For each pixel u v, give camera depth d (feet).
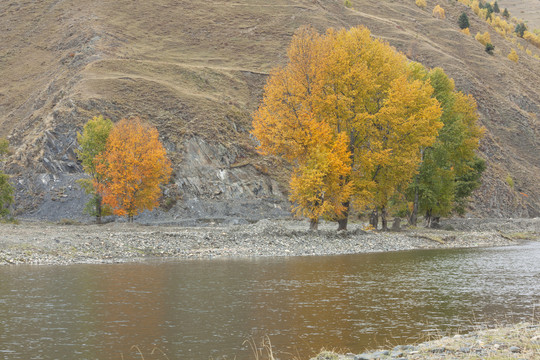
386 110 151.33
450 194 212.64
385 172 162.09
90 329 56.24
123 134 194.70
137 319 60.59
